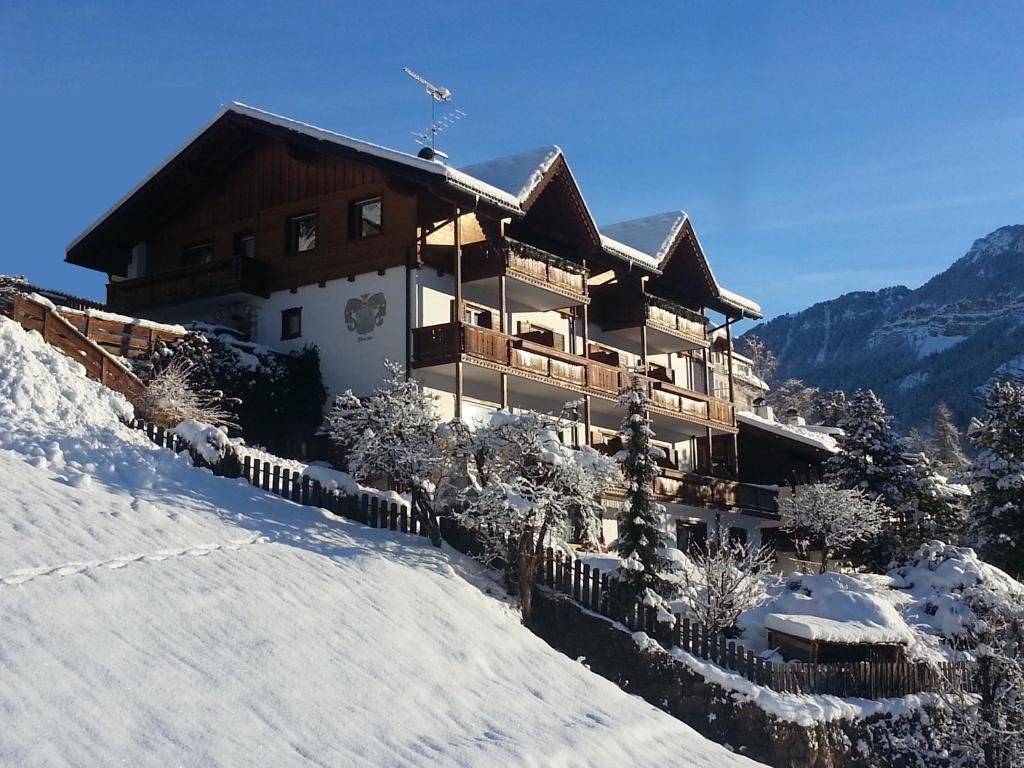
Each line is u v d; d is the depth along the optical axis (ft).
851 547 122.21
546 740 45.06
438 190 94.84
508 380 103.71
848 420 131.64
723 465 133.28
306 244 106.22
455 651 51.88
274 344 105.40
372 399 71.56
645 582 68.64
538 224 111.45
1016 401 126.00
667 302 127.34
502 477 66.69
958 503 131.13
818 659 71.72
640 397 73.31
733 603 73.00
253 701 39.37
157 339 90.89
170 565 49.49
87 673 37.09
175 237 115.34
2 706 33.17
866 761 66.95
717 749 53.72
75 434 65.36
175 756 33.73
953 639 84.28
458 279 97.40
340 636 48.16
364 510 67.46
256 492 66.85
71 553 47.09
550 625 63.52
